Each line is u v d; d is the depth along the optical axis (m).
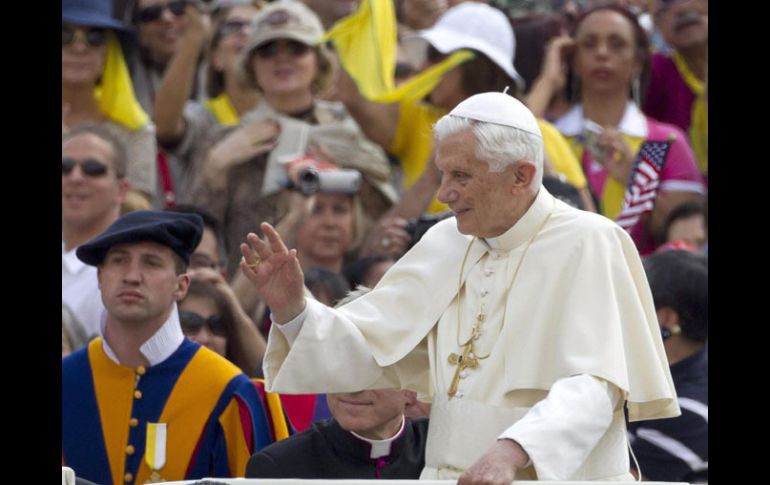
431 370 17.61
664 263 25.33
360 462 20.27
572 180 30.64
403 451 20.47
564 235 17.16
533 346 16.77
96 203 28.06
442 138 17.05
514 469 15.19
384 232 29.12
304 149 31.03
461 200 17.02
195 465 22.50
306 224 30.30
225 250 30.59
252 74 31.89
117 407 22.66
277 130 31.14
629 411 17.05
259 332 28.39
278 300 17.34
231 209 30.72
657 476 24.55
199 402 22.69
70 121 30.86
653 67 34.34
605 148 31.88
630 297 16.89
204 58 32.50
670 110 34.22
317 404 23.91
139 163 30.70
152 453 22.41
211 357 23.09
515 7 36.12
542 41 32.97
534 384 16.64
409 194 30.09
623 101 32.50
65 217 27.91
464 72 31.31
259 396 22.80
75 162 27.95
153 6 31.95
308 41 31.73
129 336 22.75
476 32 31.59
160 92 31.41
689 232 31.16
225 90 32.41
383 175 31.53
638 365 16.75
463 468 16.78
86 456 22.50
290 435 22.61
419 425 20.92
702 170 34.12
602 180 31.81
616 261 17.02
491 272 17.42
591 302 16.70
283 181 30.53
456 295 17.72
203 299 25.59
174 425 22.58
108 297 22.52
